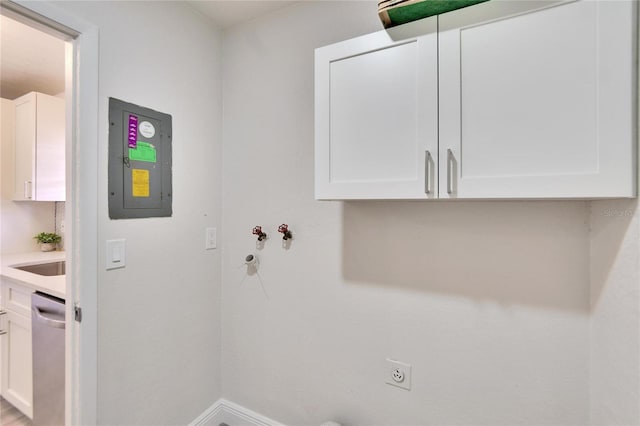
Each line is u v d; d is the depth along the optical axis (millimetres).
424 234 1305
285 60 1611
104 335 1258
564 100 820
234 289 1788
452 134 942
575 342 1068
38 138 2336
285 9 1612
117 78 1289
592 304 1034
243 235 1751
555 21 829
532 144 854
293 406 1615
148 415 1438
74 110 1178
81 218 1177
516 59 871
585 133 799
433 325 1289
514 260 1152
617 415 887
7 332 1860
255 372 1724
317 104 1166
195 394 1675
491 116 898
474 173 919
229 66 1794
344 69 1120
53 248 2766
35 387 1598
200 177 1685
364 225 1425
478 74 914
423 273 1307
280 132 1629
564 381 1085
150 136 1423
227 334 1815
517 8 867
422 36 985
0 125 2486
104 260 1251
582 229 1059
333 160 1139
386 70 1046
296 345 1599
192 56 1632
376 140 1062
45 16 1056
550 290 1101
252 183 1717
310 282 1556
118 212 1300
